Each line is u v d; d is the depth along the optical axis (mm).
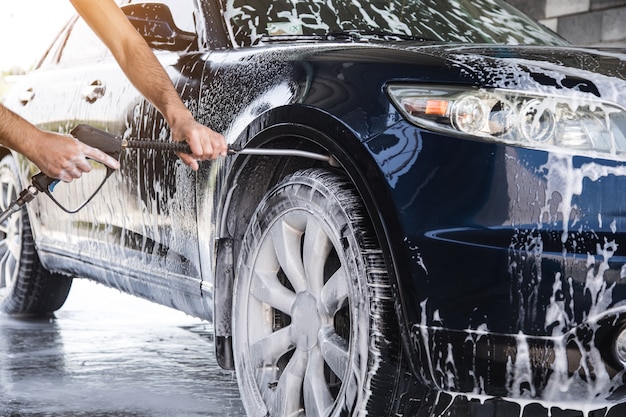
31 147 2852
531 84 3016
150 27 4453
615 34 9516
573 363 2895
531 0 10266
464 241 2920
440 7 4625
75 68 5410
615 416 3271
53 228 5469
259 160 3637
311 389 3344
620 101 2998
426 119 3043
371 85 3186
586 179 2902
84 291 7379
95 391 4422
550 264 2873
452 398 3172
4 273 6320
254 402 3582
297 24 4234
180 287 4168
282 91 3480
